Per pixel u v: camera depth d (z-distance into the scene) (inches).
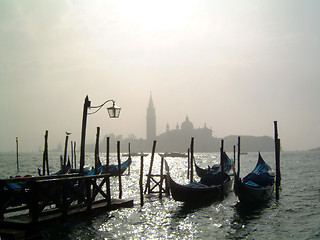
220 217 647.1
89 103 628.1
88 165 2920.8
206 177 854.5
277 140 888.3
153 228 557.3
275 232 548.1
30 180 440.5
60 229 486.6
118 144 860.6
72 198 512.7
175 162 3828.7
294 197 892.6
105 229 535.5
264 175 845.8
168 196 861.2
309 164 2859.3
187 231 547.2
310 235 531.5
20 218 468.8
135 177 1526.8
